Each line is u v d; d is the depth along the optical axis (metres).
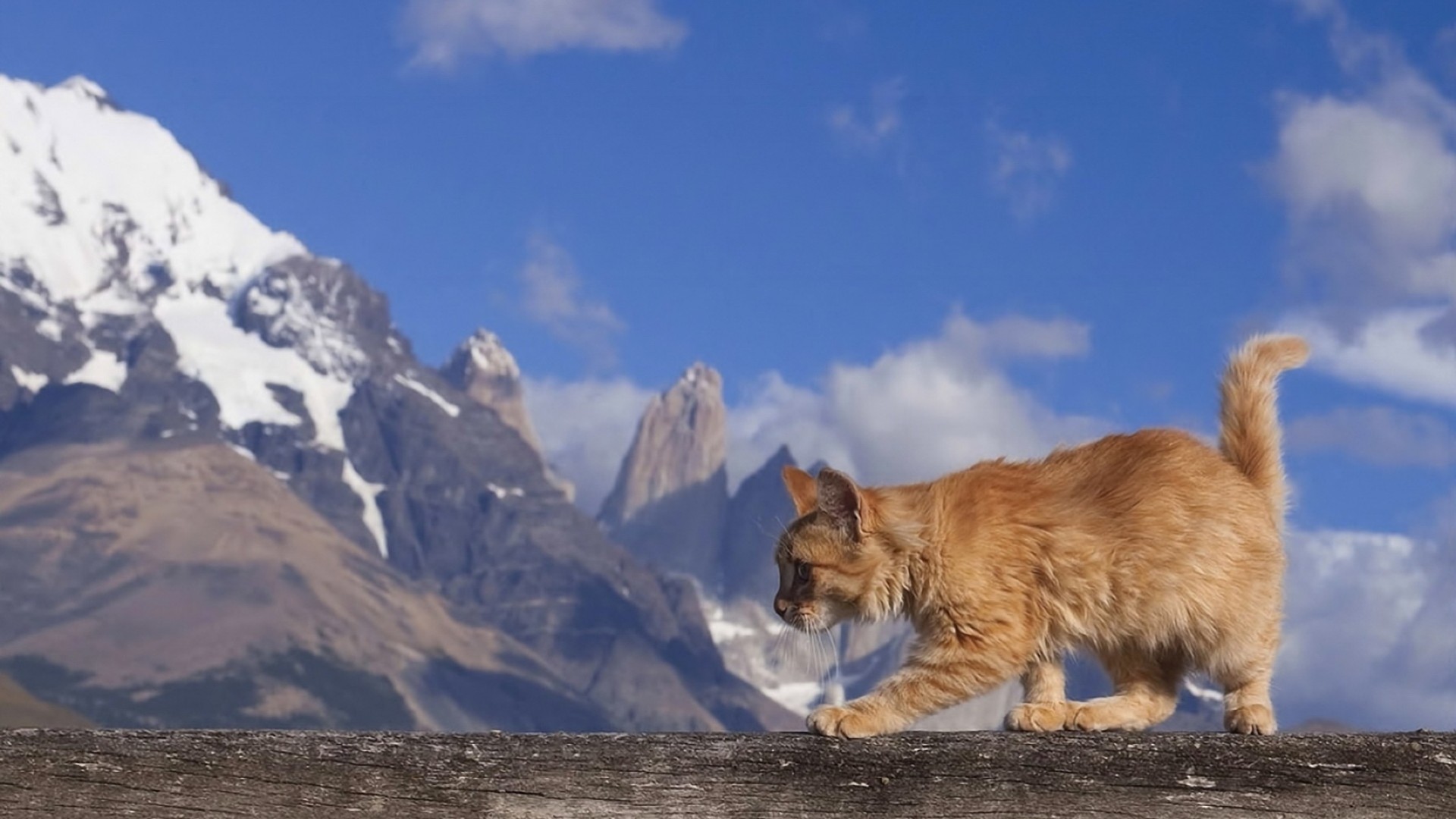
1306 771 1.67
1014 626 2.02
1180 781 1.67
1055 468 2.09
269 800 1.68
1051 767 1.67
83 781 1.68
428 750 1.68
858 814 1.67
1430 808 1.66
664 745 1.68
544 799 1.68
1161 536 2.01
